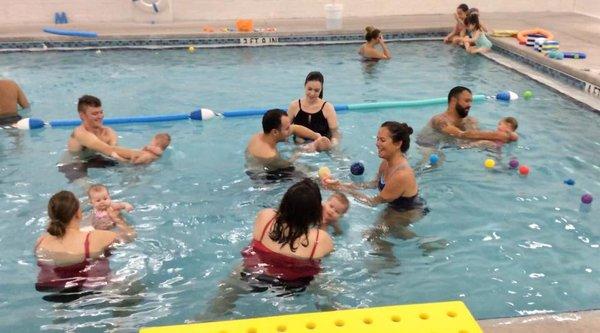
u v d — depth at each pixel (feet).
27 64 33.40
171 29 40.09
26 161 18.90
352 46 39.11
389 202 15.61
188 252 13.41
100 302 11.50
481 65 33.68
